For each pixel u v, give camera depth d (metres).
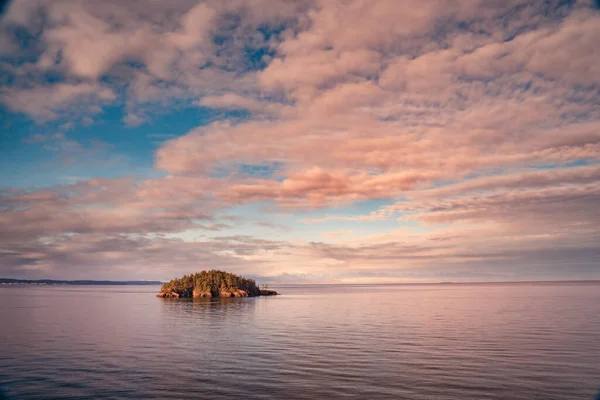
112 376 33.06
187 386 30.16
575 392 28.36
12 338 54.31
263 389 29.34
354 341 50.25
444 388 29.30
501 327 63.72
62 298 183.12
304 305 129.00
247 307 119.50
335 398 27.30
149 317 85.56
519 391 28.56
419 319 78.75
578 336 53.16
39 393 28.73
